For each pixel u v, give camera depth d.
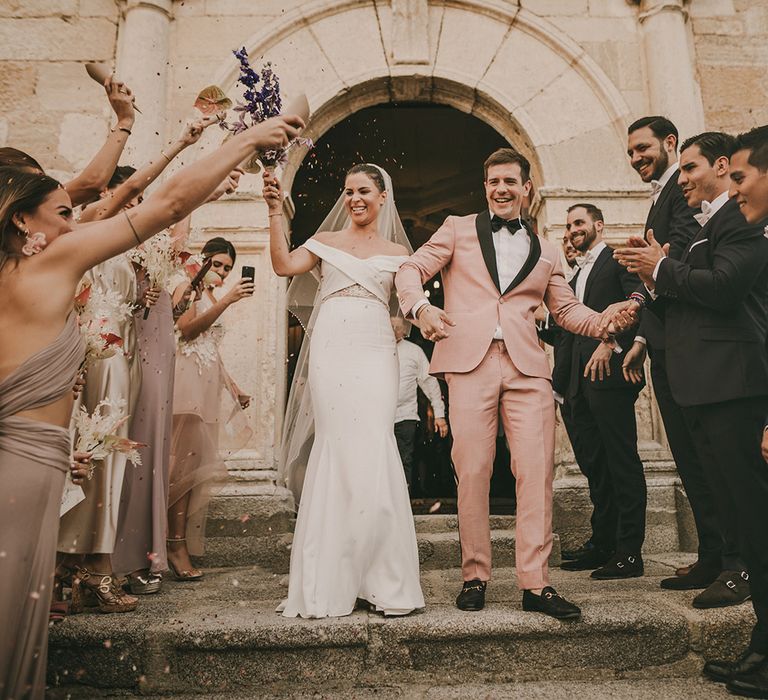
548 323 4.09
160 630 2.25
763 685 2.02
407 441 5.18
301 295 3.37
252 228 4.99
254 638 2.24
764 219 2.03
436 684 2.24
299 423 3.19
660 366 3.12
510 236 2.82
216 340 3.85
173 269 3.14
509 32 5.41
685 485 3.01
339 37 5.36
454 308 2.74
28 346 1.69
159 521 3.05
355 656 2.25
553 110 5.29
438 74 5.30
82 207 2.80
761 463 2.19
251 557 4.24
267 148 1.76
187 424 3.65
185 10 5.38
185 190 1.67
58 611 2.49
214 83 5.24
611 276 3.75
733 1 5.54
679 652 2.32
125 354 2.85
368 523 2.49
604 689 2.15
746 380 2.21
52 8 5.34
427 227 10.52
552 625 2.29
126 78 5.10
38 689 1.65
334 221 3.40
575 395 3.78
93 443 2.16
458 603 2.52
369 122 9.05
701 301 2.32
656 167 3.36
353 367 2.72
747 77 5.40
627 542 3.34
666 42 5.25
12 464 1.63
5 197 1.74
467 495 2.58
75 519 2.55
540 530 2.47
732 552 2.53
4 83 5.21
